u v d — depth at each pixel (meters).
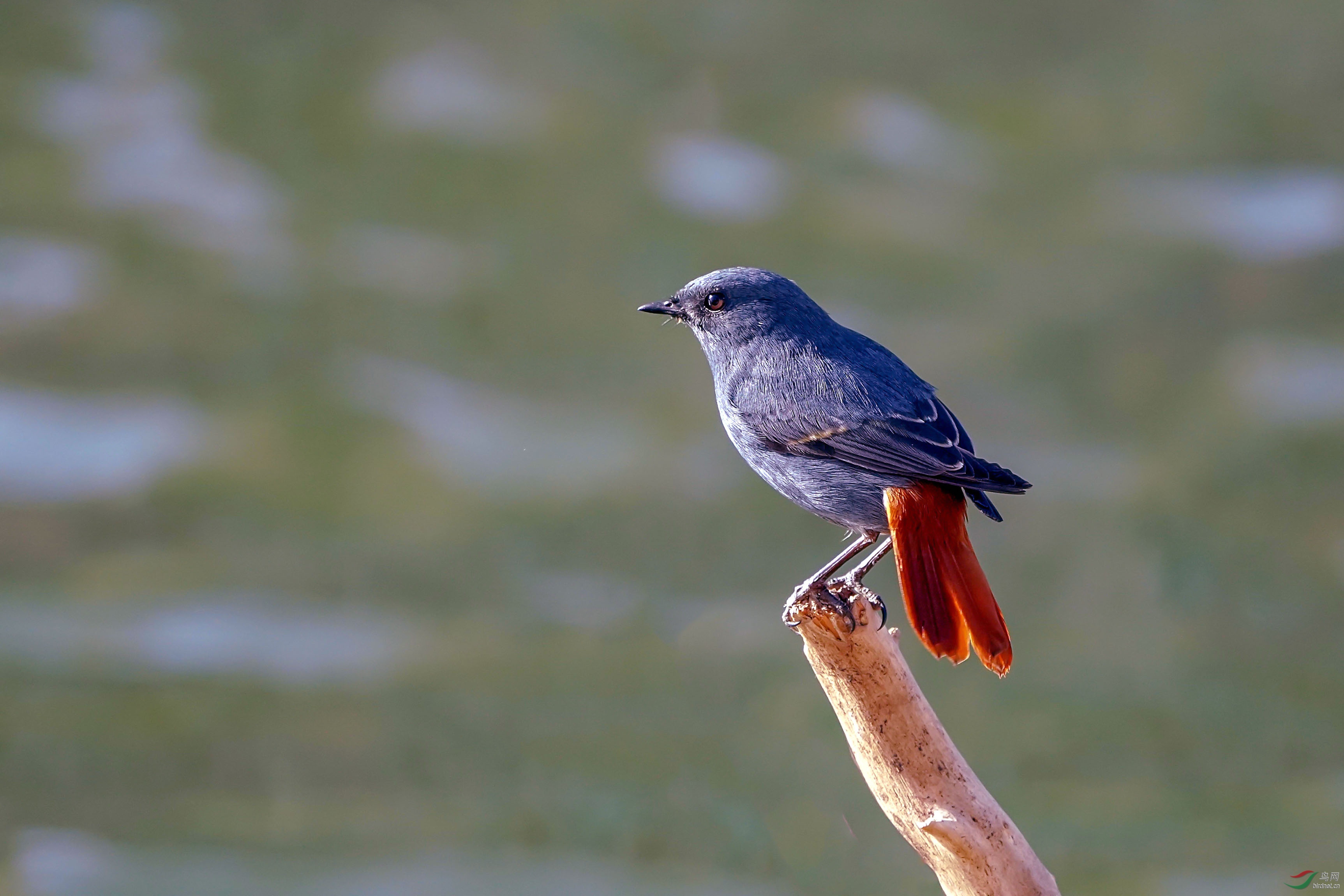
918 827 6.04
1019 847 6.03
